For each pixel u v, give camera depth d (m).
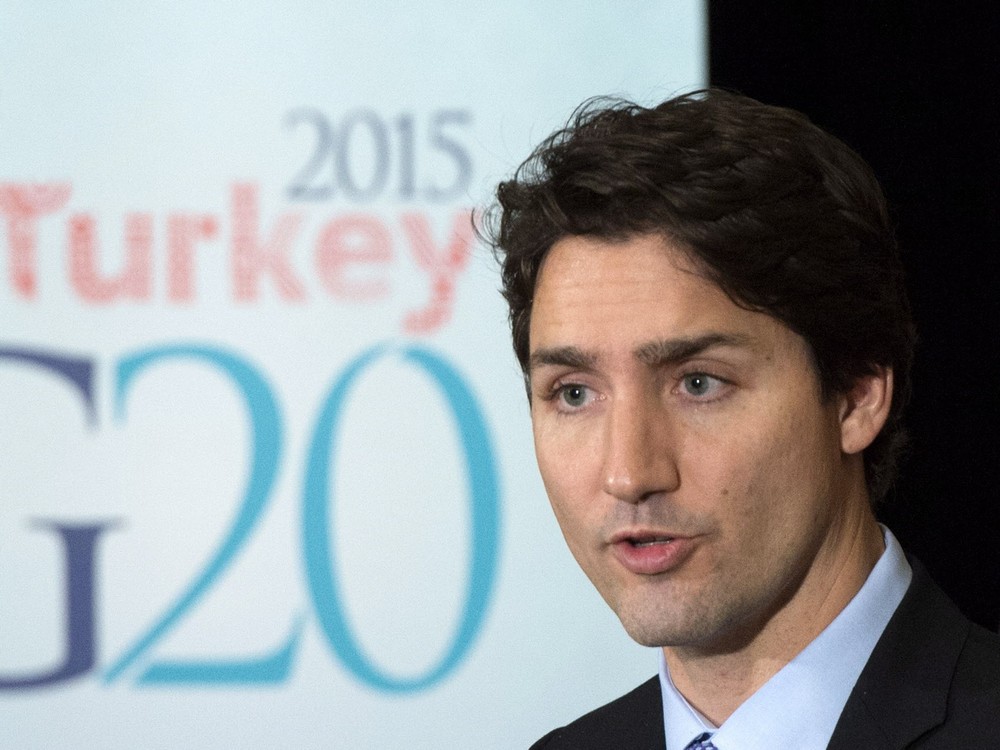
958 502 8.02
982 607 8.04
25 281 7.54
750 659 3.55
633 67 7.57
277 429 7.50
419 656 7.48
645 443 3.30
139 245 7.53
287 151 7.54
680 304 3.29
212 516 7.50
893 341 3.70
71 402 7.52
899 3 7.89
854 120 7.91
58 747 7.45
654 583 3.38
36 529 7.49
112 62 7.57
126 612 7.49
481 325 7.54
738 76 7.87
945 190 7.95
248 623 7.48
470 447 7.52
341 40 7.56
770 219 3.36
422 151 7.54
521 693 7.49
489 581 7.52
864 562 3.61
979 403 8.01
